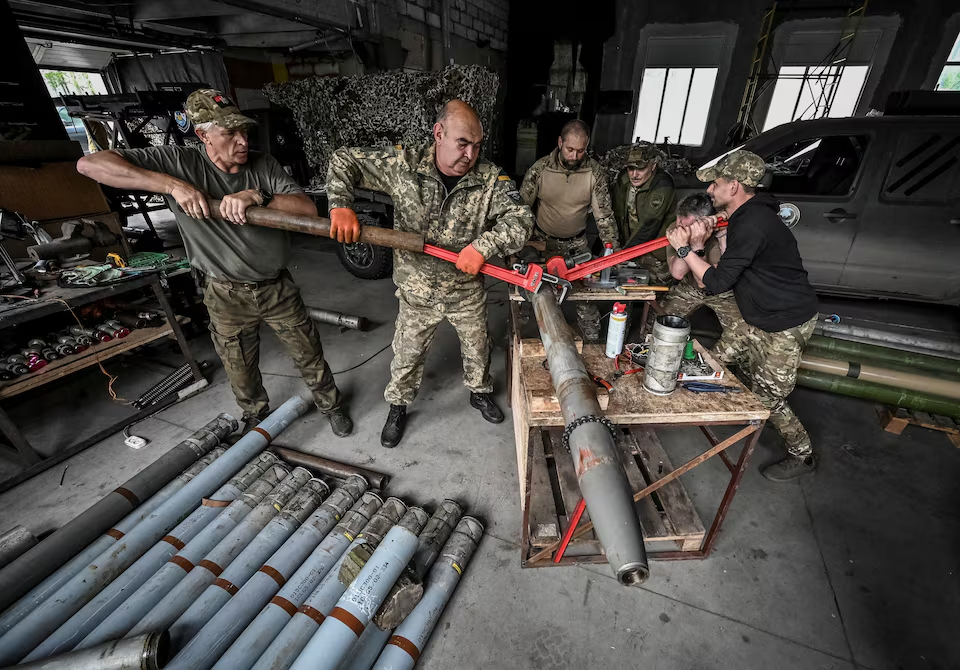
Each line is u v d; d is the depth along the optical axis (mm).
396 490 1976
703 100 6855
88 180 2955
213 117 1555
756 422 1363
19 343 2355
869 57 5996
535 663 1355
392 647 1312
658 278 2566
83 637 1309
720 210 1827
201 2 4879
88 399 2648
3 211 2506
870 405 2584
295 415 2266
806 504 1908
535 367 1564
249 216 1624
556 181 2510
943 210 2953
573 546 1712
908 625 1453
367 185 1843
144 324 2580
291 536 1645
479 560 1661
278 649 1217
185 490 1788
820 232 3240
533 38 7148
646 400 1403
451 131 1512
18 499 1938
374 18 4867
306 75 5758
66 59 7184
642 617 1478
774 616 1479
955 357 2625
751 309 1766
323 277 4633
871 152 2992
